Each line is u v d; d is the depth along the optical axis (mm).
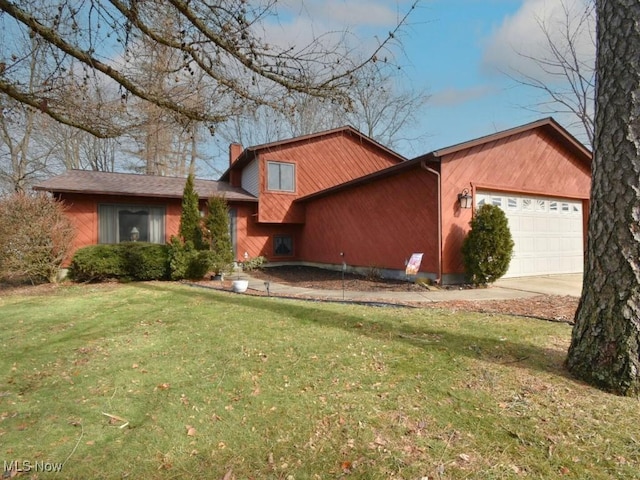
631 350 2742
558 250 10305
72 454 2287
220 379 3285
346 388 3004
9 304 7066
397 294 7398
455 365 3330
